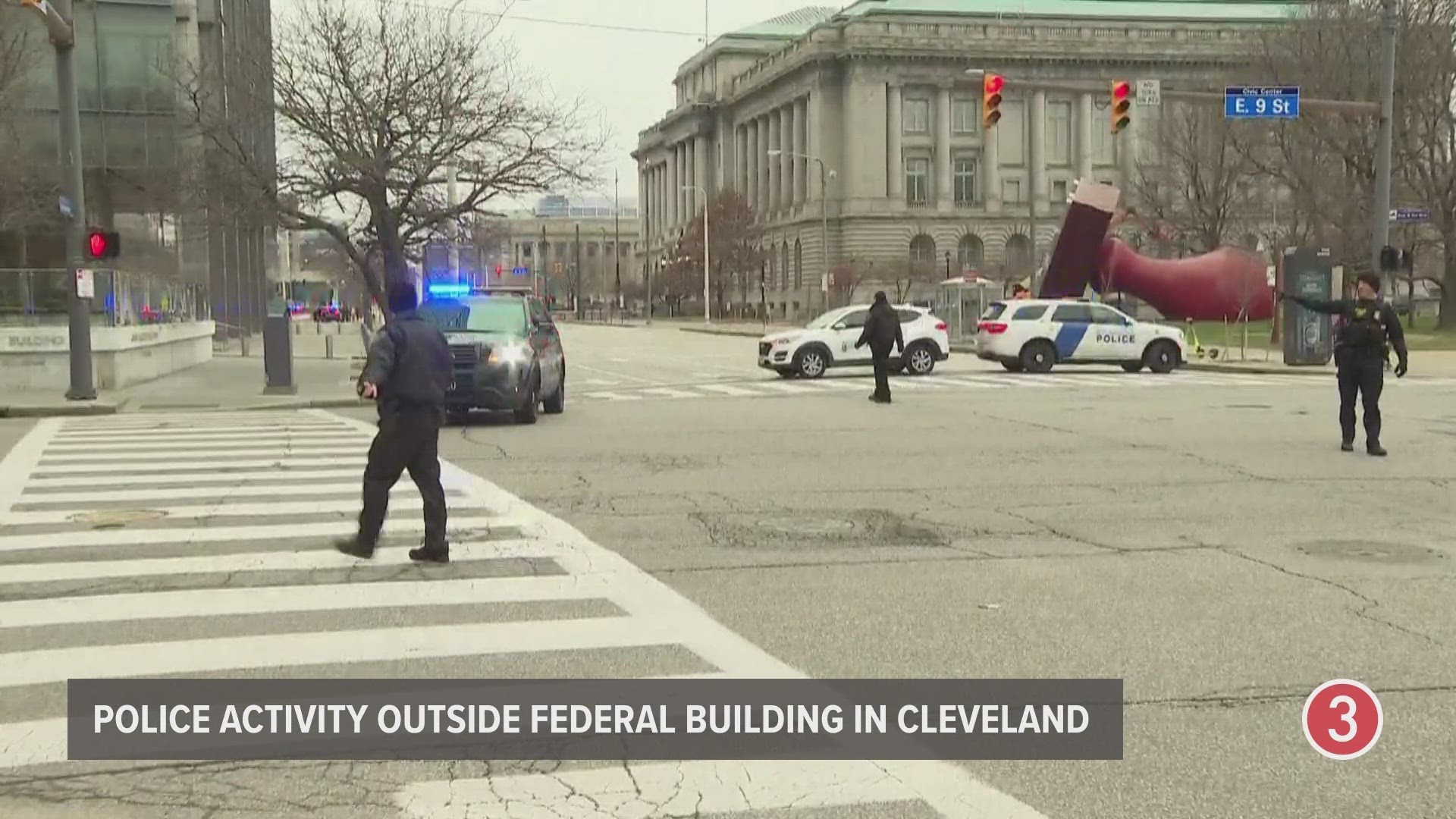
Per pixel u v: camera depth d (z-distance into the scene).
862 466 13.53
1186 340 45.00
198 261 43.88
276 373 24.70
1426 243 50.28
